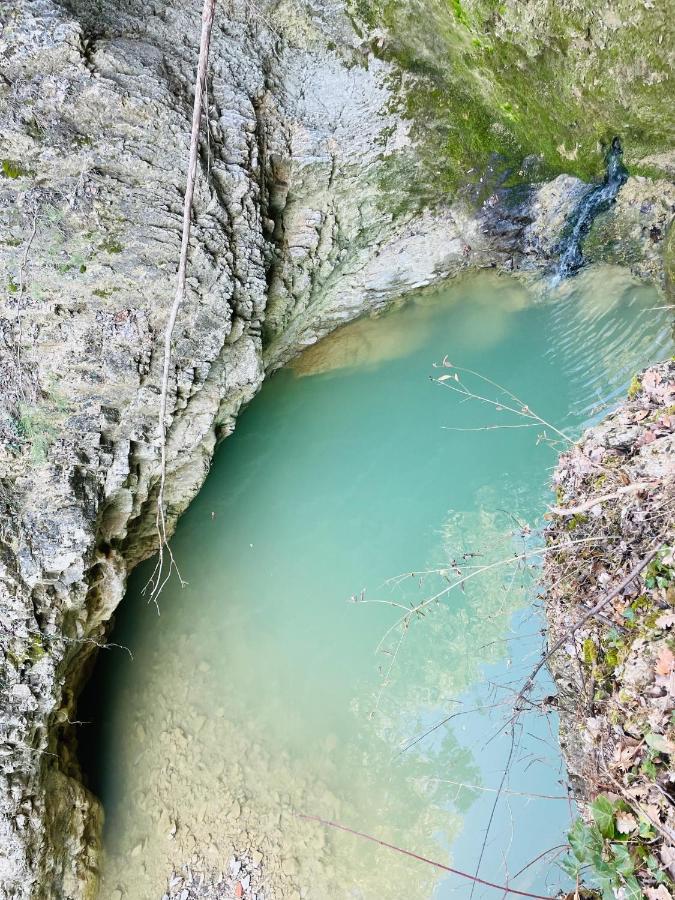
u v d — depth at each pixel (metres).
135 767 6.02
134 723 6.21
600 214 5.75
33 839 4.59
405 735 5.37
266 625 6.53
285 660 6.25
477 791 4.73
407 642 5.80
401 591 6.20
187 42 5.12
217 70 5.18
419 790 5.09
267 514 7.13
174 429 5.24
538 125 5.54
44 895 4.75
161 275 4.69
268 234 5.67
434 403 6.92
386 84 5.70
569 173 5.68
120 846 5.66
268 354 6.54
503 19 4.75
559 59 4.86
